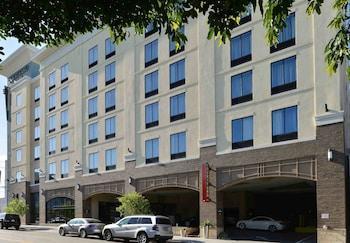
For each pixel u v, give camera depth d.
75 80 53.72
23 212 59.81
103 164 47.69
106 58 48.28
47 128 59.78
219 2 5.37
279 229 37.94
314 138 28.31
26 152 66.12
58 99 57.41
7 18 5.55
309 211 43.31
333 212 26.80
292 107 29.88
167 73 40.03
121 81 45.75
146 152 41.75
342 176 26.59
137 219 31.92
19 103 69.19
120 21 5.81
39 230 49.03
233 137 33.62
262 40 32.25
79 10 5.46
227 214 45.72
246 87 33.06
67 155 54.56
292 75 30.11
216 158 34.62
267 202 45.69
